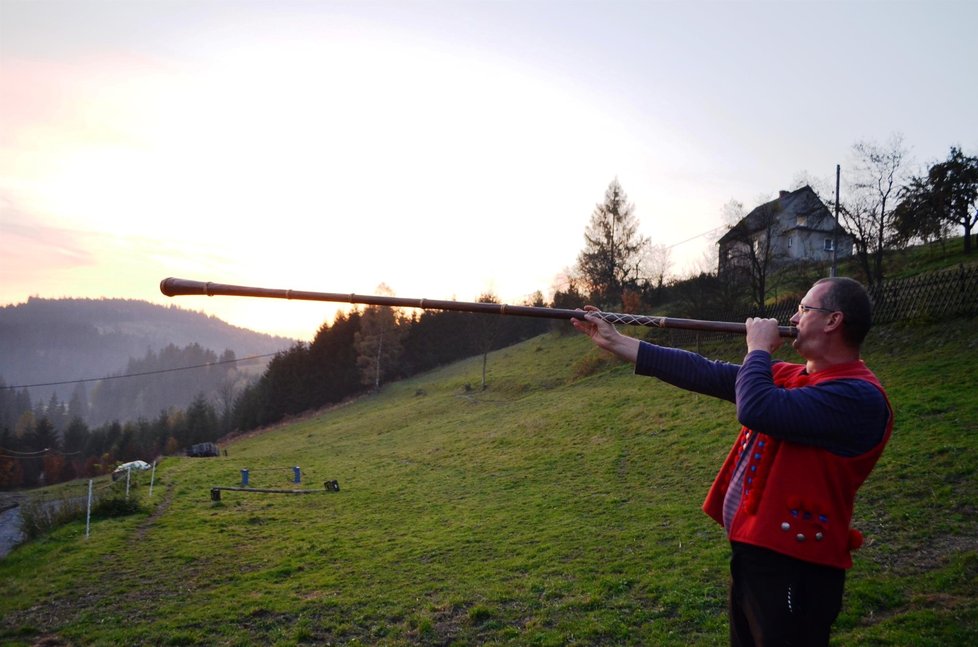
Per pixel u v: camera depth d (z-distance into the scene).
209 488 23.16
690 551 9.84
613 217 64.38
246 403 72.75
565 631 7.52
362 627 8.39
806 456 2.33
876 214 32.66
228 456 39.38
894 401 15.62
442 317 65.19
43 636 8.94
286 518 16.91
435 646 7.60
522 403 34.34
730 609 2.56
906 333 22.09
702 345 33.41
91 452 78.62
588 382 34.88
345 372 64.62
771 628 2.28
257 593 10.17
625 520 12.36
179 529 15.93
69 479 67.81
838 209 30.89
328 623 8.57
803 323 2.51
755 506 2.38
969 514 9.45
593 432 22.39
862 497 10.80
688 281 46.44
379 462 26.80
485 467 21.36
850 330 2.43
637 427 21.36
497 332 61.81
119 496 18.97
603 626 7.48
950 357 18.70
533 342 56.84
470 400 41.03
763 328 2.55
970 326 20.44
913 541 8.89
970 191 33.09
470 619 8.23
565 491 16.03
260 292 3.38
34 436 74.69
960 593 7.13
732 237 38.38
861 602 7.17
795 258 42.72
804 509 2.29
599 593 8.57
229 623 8.83
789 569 2.29
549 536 11.98
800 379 2.55
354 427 42.75
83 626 9.19
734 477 2.60
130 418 177.00
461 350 64.06
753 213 40.44
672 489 14.41
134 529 16.27
